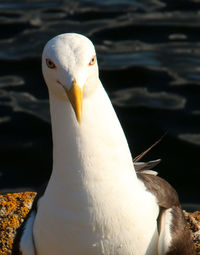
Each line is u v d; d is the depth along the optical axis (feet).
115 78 53.67
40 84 53.83
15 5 66.54
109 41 58.70
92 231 22.52
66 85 20.71
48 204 22.89
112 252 22.91
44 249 23.58
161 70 54.29
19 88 53.26
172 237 23.12
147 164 30.55
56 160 22.39
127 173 22.63
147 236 23.13
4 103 51.19
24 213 30.76
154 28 60.59
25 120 49.62
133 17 62.80
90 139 21.76
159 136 47.70
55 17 63.21
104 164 21.99
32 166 46.37
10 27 61.72
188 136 47.55
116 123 22.43
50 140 48.29
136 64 54.95
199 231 29.84
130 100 51.19
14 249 24.17
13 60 56.65
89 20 62.39
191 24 61.21
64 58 20.88
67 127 21.80
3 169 46.29
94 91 21.71
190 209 41.93
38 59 56.49
